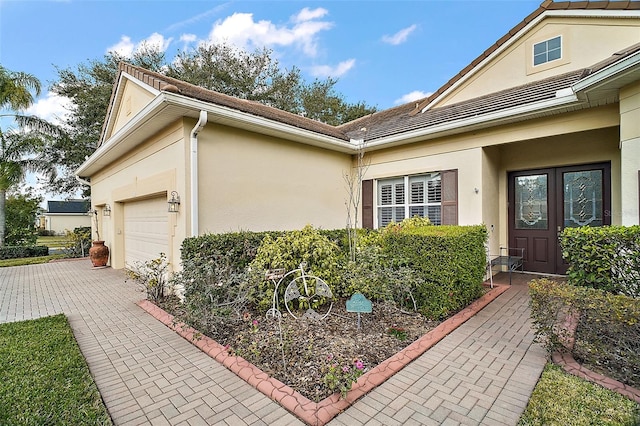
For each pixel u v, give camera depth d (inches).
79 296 258.5
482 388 113.0
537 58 297.0
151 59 750.5
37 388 113.4
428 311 181.5
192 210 221.5
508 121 252.7
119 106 344.8
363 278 181.8
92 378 123.4
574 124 228.8
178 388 116.8
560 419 94.3
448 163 293.7
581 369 121.4
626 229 137.2
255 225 267.4
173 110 211.3
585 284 146.2
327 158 344.8
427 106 369.4
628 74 167.2
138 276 236.7
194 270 174.6
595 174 263.9
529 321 178.1
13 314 212.4
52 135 617.3
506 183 311.1
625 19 254.1
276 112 378.9
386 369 123.9
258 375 121.0
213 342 153.0
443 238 177.9
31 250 556.1
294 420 97.5
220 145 243.8
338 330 162.2
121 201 369.1
